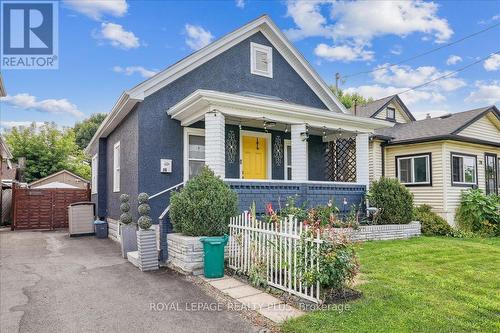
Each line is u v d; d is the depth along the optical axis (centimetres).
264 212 849
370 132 1113
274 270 527
